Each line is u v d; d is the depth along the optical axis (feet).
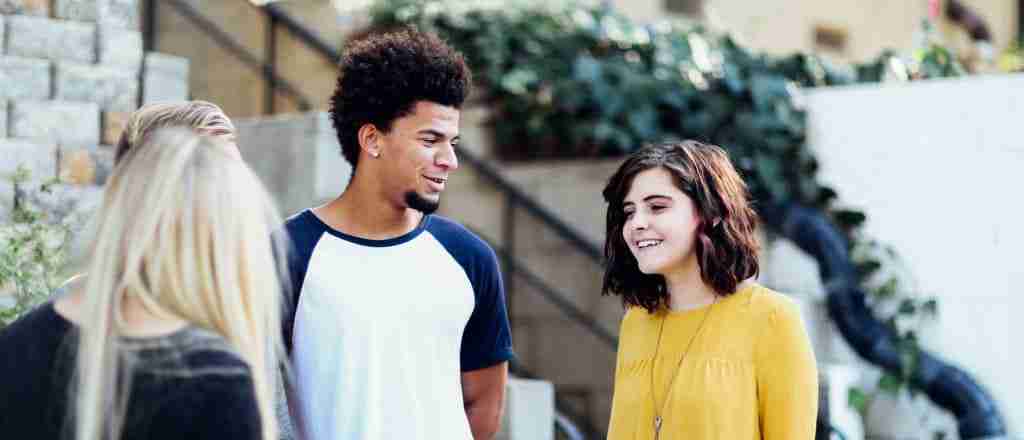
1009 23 45.83
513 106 29.17
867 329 25.44
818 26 41.55
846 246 25.98
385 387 11.58
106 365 7.97
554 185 28.53
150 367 7.98
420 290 11.89
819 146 26.66
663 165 13.14
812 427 12.65
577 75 28.17
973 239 24.93
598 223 27.76
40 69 19.38
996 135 24.75
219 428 7.95
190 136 8.72
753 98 26.89
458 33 30.17
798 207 26.45
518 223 28.81
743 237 13.07
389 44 11.96
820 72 28.09
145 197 8.38
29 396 8.22
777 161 26.58
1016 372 24.39
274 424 8.66
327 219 12.05
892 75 28.09
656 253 13.07
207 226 8.37
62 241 16.28
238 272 8.43
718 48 28.17
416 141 11.86
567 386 27.91
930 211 25.38
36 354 8.33
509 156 29.48
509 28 29.84
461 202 29.63
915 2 43.27
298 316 11.66
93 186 19.36
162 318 8.21
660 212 13.09
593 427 27.45
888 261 25.72
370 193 11.98
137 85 20.48
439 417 11.81
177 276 8.27
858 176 26.20
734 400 12.60
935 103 25.39
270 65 28.22
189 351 8.05
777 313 12.77
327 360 11.59
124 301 8.27
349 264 11.79
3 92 19.01
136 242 8.27
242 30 28.07
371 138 11.94
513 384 20.15
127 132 11.46
